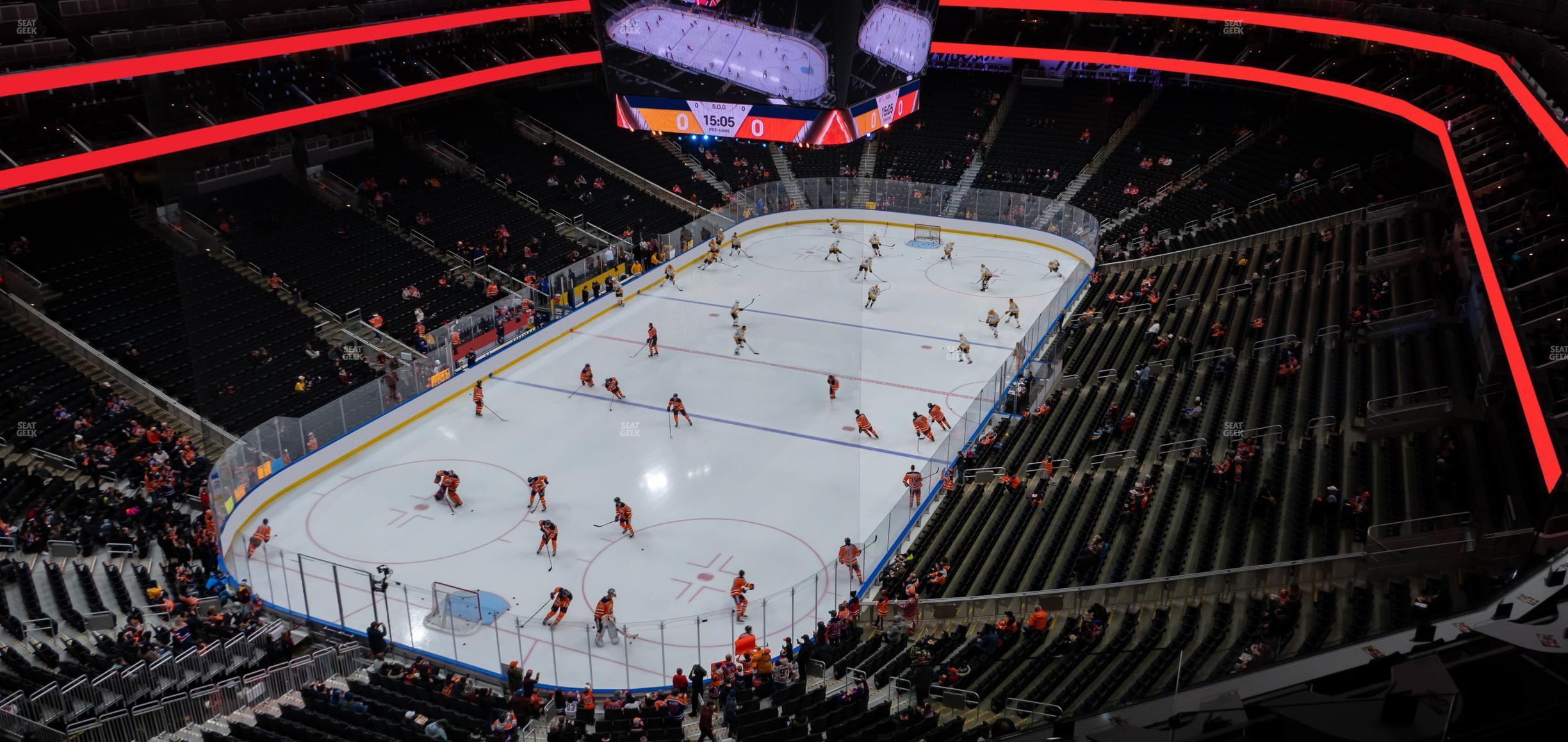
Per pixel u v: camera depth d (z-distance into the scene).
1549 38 30.72
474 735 17.69
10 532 23.69
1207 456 25.78
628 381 37.09
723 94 21.36
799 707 18.69
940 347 39.81
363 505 28.41
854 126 21.14
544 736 18.92
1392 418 24.67
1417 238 35.38
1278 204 45.50
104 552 23.52
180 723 18.17
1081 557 21.89
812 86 20.48
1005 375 33.78
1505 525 19.03
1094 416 30.66
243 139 42.59
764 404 34.97
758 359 38.97
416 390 34.12
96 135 36.03
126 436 28.14
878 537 24.88
